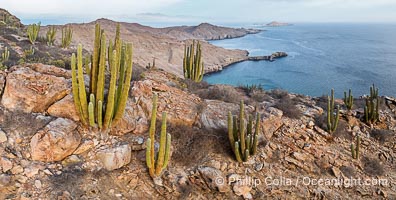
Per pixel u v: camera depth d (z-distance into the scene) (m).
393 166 10.83
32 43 22.75
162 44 72.38
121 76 8.28
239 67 65.56
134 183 7.66
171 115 9.78
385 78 44.94
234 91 15.17
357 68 55.22
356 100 16.80
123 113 8.66
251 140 9.34
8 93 8.21
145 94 10.35
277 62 70.69
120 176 7.70
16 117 7.78
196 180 8.19
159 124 9.29
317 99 16.69
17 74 8.65
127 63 7.93
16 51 18.36
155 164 7.89
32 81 8.68
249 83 43.53
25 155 7.16
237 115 10.65
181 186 7.93
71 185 6.87
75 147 7.62
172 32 173.00
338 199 8.86
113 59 7.54
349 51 88.00
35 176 6.81
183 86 13.66
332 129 11.41
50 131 7.38
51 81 8.91
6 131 7.39
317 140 10.90
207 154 9.01
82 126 8.23
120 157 7.86
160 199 7.58
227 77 51.75
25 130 7.61
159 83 11.64
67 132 7.64
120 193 7.28
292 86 40.97
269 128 10.78
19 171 6.79
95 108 8.03
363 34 197.38
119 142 8.35
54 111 8.33
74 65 7.65
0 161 6.81
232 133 9.02
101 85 7.89
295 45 120.88
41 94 8.50
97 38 7.94
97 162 7.64
